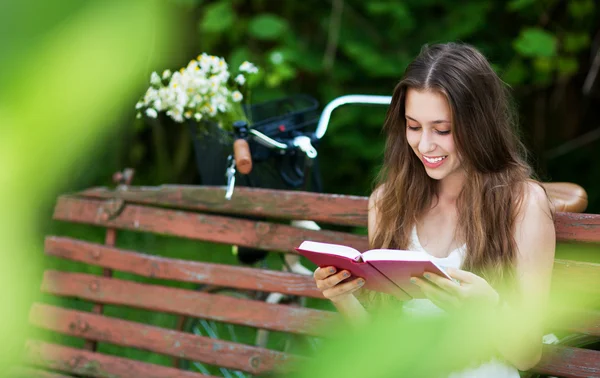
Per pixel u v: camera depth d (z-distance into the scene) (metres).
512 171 1.87
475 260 1.86
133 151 5.66
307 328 2.52
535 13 4.95
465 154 1.81
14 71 0.19
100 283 2.90
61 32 0.19
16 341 0.29
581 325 2.05
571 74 5.14
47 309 2.99
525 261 1.86
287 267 2.71
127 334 2.84
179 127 5.72
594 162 5.37
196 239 2.71
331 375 0.45
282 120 2.61
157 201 2.78
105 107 0.21
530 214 1.86
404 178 1.99
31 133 0.20
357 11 5.20
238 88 2.70
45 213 0.22
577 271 2.06
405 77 1.83
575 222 2.04
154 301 2.79
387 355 0.46
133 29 0.20
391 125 1.97
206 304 2.69
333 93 5.12
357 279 1.75
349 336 0.48
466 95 1.76
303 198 2.48
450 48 1.82
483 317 1.64
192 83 2.52
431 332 0.51
